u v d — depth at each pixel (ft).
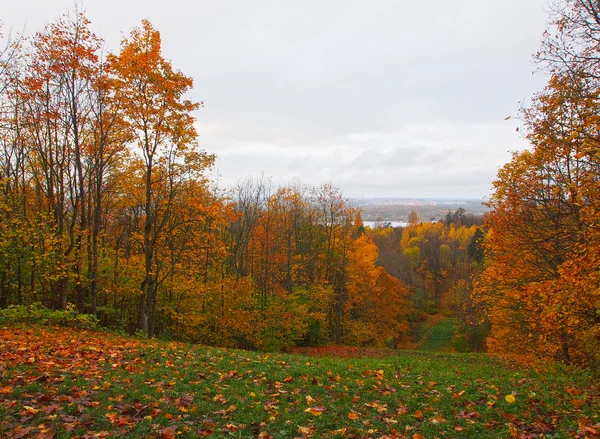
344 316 132.77
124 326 76.02
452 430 19.76
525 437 18.26
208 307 79.97
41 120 52.54
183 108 51.78
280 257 112.98
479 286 77.66
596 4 27.68
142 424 18.20
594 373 39.55
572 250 38.47
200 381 26.68
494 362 61.98
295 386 27.66
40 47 47.88
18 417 17.75
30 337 35.47
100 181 53.42
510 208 51.08
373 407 23.22
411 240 270.46
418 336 168.45
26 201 63.41
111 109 51.34
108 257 68.80
